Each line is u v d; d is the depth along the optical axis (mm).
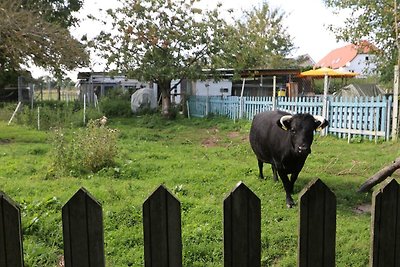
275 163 6496
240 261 2080
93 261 1943
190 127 17891
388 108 12102
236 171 8164
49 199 5699
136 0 21062
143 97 24422
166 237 2006
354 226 5027
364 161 9312
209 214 5398
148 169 8414
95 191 6383
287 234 4727
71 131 14930
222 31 21516
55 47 14820
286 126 5984
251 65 23000
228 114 20125
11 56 15328
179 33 20906
